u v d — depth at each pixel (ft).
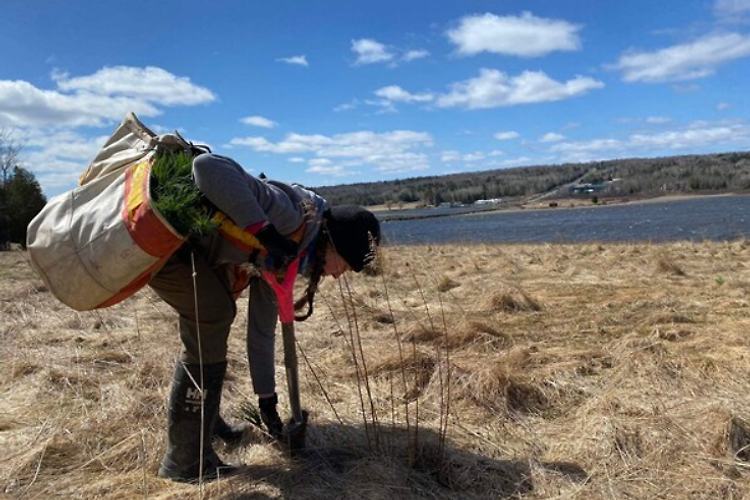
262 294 11.37
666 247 48.21
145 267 9.03
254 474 10.40
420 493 10.00
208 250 9.81
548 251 49.55
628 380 14.32
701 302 23.57
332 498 9.74
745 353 15.48
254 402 13.78
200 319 9.98
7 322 22.00
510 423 12.65
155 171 9.18
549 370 15.01
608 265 37.32
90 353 17.51
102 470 10.73
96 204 9.23
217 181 9.05
